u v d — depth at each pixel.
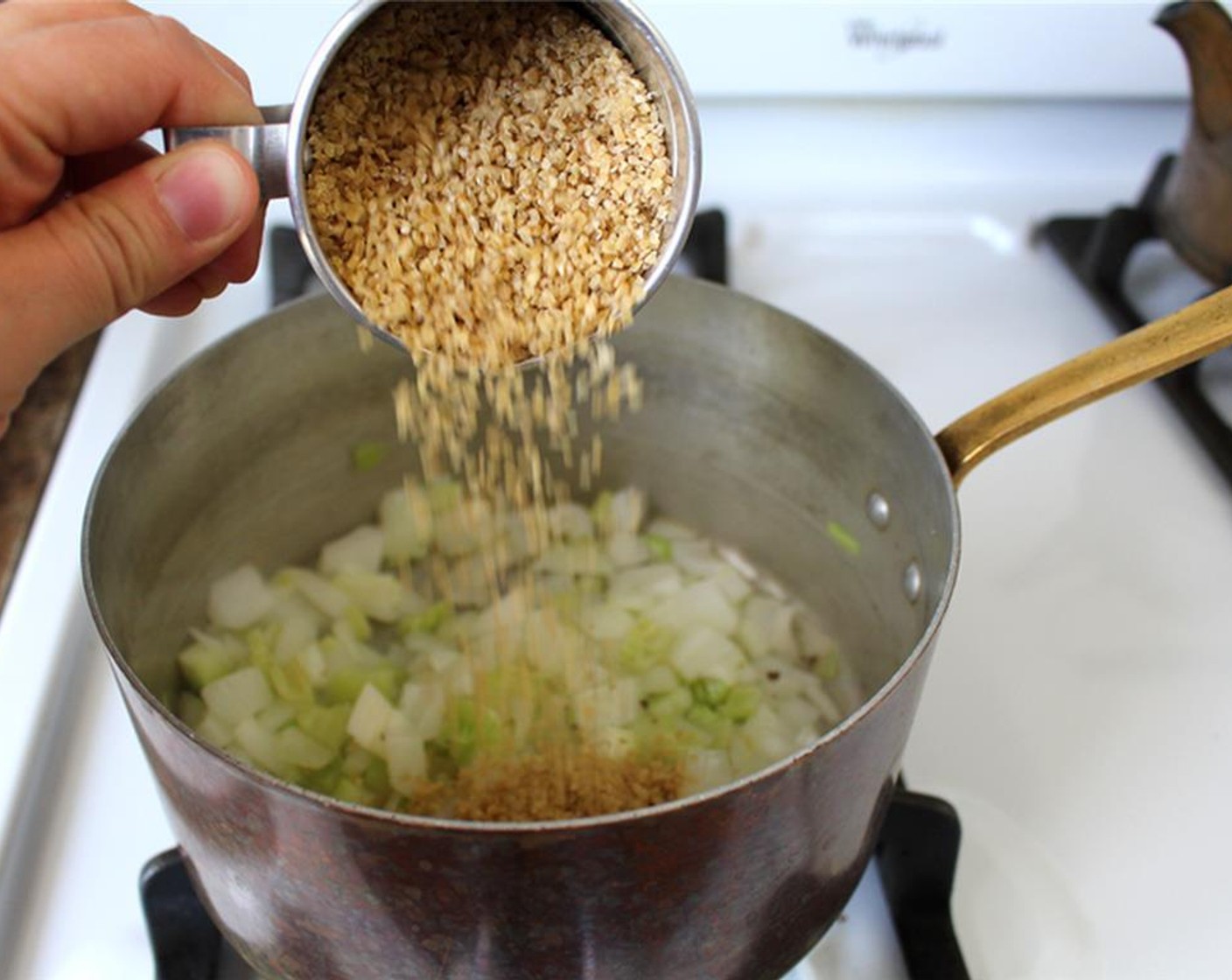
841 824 0.23
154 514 0.29
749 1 0.42
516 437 0.35
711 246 0.42
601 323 0.26
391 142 0.26
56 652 0.31
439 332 0.26
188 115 0.26
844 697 0.34
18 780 0.28
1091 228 0.46
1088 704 0.32
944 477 0.26
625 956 0.22
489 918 0.21
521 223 0.26
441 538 0.38
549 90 0.26
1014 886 0.28
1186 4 0.36
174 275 0.26
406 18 0.25
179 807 0.23
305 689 0.34
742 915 0.23
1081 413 0.40
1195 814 0.30
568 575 0.38
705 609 0.36
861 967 0.27
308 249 0.24
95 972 0.27
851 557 0.33
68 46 0.24
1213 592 0.35
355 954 0.22
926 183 0.48
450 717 0.33
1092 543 0.36
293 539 0.36
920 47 0.43
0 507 0.35
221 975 0.27
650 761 0.32
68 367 0.39
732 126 0.47
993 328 0.43
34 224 0.24
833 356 0.30
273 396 0.32
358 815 0.20
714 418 0.35
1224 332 0.26
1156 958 0.27
